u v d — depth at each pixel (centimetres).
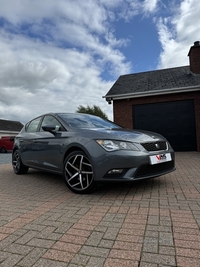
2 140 1744
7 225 205
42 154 402
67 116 403
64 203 268
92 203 262
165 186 333
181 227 186
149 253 147
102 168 277
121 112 998
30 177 475
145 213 222
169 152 334
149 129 959
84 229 189
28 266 137
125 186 338
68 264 138
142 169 286
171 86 942
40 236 179
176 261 137
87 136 307
